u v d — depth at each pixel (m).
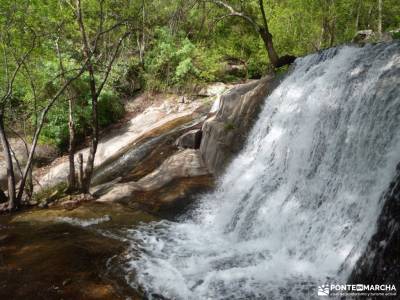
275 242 6.59
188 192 9.22
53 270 5.78
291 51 18.45
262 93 10.41
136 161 12.58
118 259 6.21
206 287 5.28
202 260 6.18
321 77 7.96
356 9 20.67
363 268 4.57
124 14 13.18
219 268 5.86
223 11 20.97
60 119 15.67
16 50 9.90
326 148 6.79
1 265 5.95
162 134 14.06
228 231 7.53
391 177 5.10
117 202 9.39
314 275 5.30
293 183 7.23
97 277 5.60
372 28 24.05
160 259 6.23
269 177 8.03
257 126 9.64
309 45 18.39
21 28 9.29
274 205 7.18
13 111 13.90
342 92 7.03
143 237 7.20
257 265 5.86
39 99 13.96
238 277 5.48
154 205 8.88
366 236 5.02
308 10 17.39
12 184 9.05
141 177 11.00
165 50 19.72
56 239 7.02
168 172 10.47
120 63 19.30
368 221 5.16
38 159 15.52
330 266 5.35
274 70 13.60
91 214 8.48
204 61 19.81
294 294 4.90
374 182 5.43
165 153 12.08
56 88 14.48
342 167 6.26
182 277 5.60
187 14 22.38
